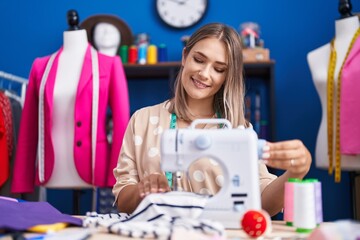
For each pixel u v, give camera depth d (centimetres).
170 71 286
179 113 134
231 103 129
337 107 224
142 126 137
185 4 318
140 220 95
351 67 221
